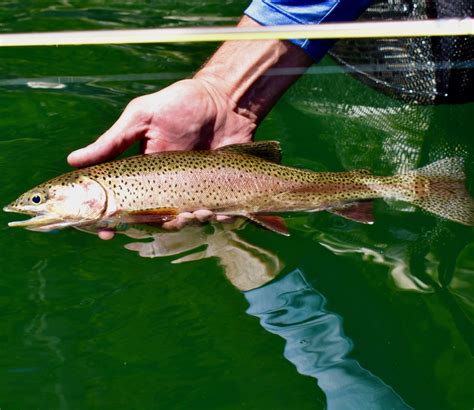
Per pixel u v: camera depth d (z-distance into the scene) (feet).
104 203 2.11
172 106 2.20
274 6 2.19
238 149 2.19
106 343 1.75
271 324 1.81
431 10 2.39
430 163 2.39
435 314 1.86
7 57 3.27
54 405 1.58
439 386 1.65
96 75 3.10
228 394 1.62
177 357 1.71
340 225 2.19
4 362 1.69
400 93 2.76
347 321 1.82
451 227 2.18
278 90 2.31
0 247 2.06
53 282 1.94
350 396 1.62
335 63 3.05
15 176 2.34
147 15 3.89
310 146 2.58
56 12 3.94
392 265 2.03
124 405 1.59
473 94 2.61
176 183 2.13
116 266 2.00
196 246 2.09
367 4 2.23
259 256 2.05
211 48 3.45
